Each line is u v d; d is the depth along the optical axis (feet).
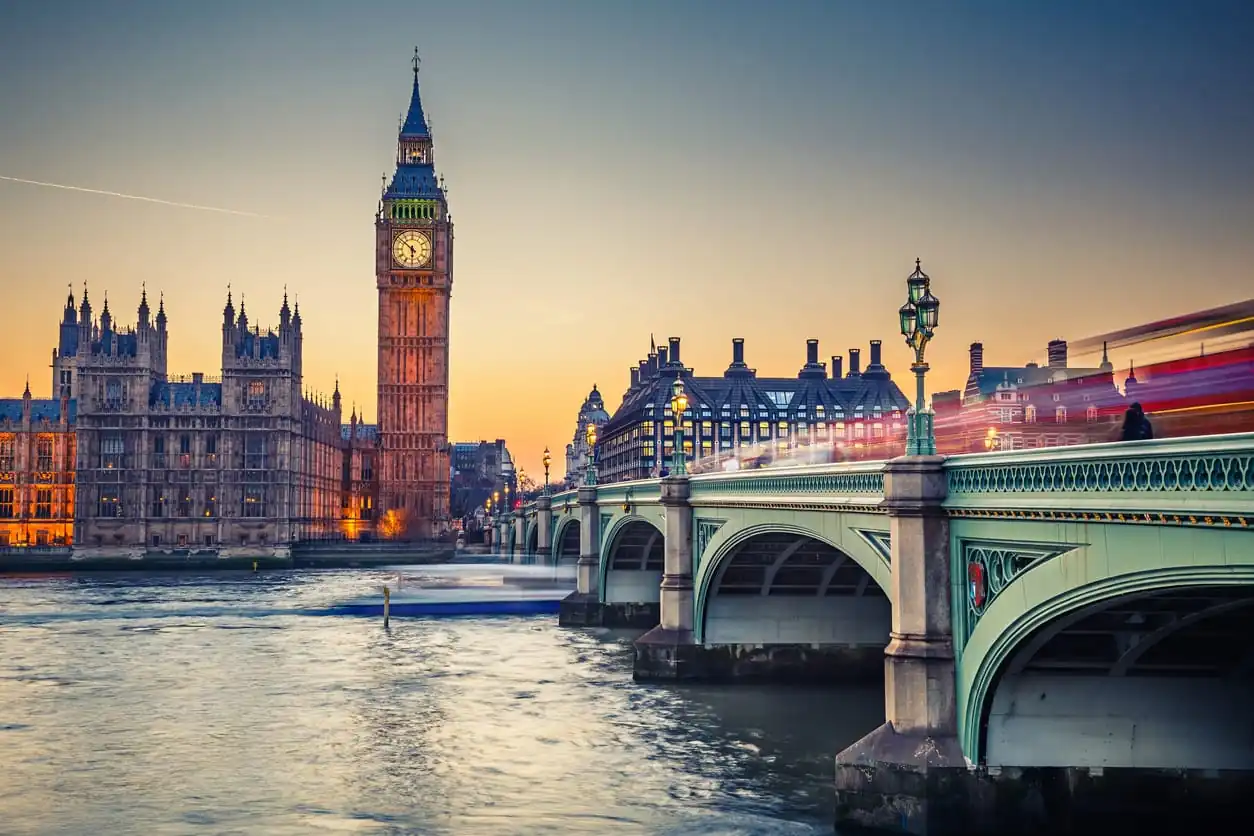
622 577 321.52
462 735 176.65
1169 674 106.52
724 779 147.13
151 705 205.16
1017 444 215.92
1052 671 106.32
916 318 111.55
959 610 107.96
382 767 158.20
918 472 109.60
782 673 207.31
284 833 130.72
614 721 181.06
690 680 207.51
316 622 348.18
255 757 164.86
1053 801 105.81
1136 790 106.01
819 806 134.92
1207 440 72.23
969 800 105.91
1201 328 116.47
